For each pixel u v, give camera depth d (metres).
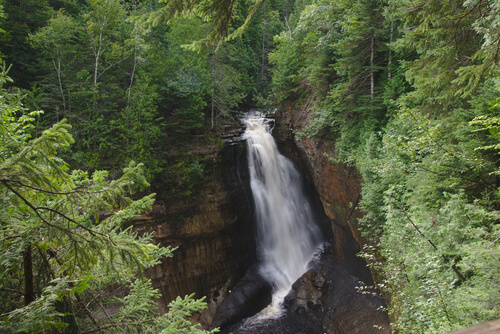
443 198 7.88
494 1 5.80
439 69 8.74
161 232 20.83
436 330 5.61
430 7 7.17
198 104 23.45
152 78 22.81
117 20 23.00
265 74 41.03
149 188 20.83
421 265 6.62
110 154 20.19
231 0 5.20
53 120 19.53
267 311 20.59
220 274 23.22
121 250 4.56
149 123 20.92
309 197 28.77
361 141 17.11
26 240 4.11
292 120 26.78
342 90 17.88
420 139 7.70
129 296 6.87
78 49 22.53
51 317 3.65
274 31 43.69
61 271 4.87
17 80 19.59
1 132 4.89
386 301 13.98
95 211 4.59
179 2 4.53
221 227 23.27
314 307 19.45
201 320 20.17
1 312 4.85
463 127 7.69
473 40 7.77
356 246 20.22
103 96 20.62
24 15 21.09
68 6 27.31
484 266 5.05
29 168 4.04
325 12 20.41
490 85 7.73
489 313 4.62
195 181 22.55
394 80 15.76
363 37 16.97
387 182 11.84
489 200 6.88
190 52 24.75
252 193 25.83
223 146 24.41
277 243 26.39
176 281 21.41
